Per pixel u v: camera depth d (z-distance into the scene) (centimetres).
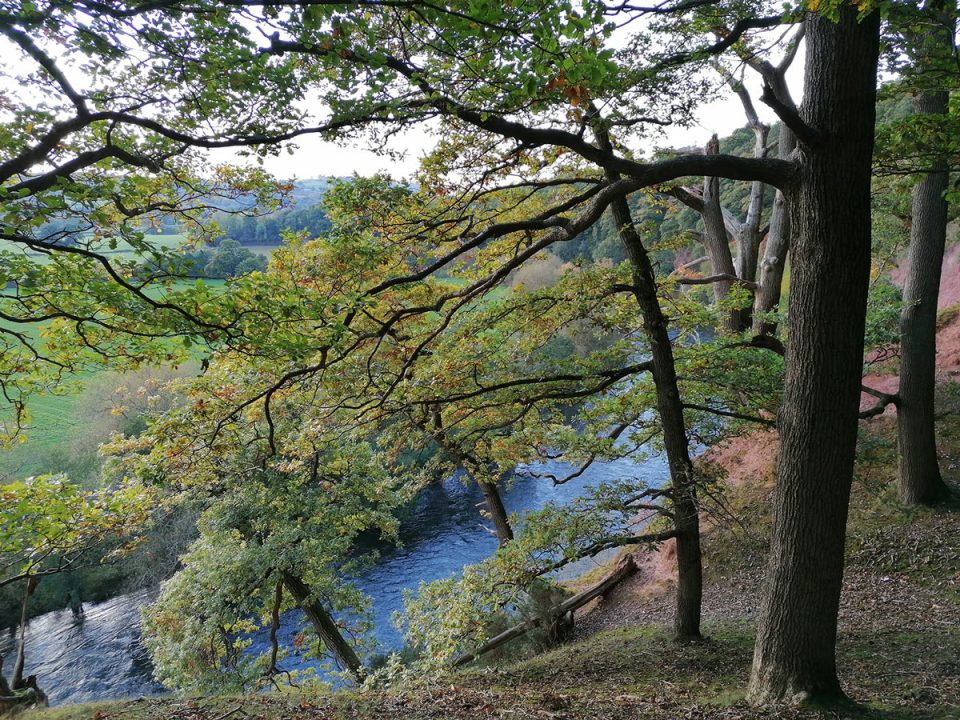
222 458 1045
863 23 483
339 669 1455
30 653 1870
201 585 1316
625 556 1631
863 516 1200
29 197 428
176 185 632
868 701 618
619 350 977
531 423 1213
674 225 3775
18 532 792
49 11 371
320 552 1304
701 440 1116
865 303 543
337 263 745
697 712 627
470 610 864
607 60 398
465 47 435
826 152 509
